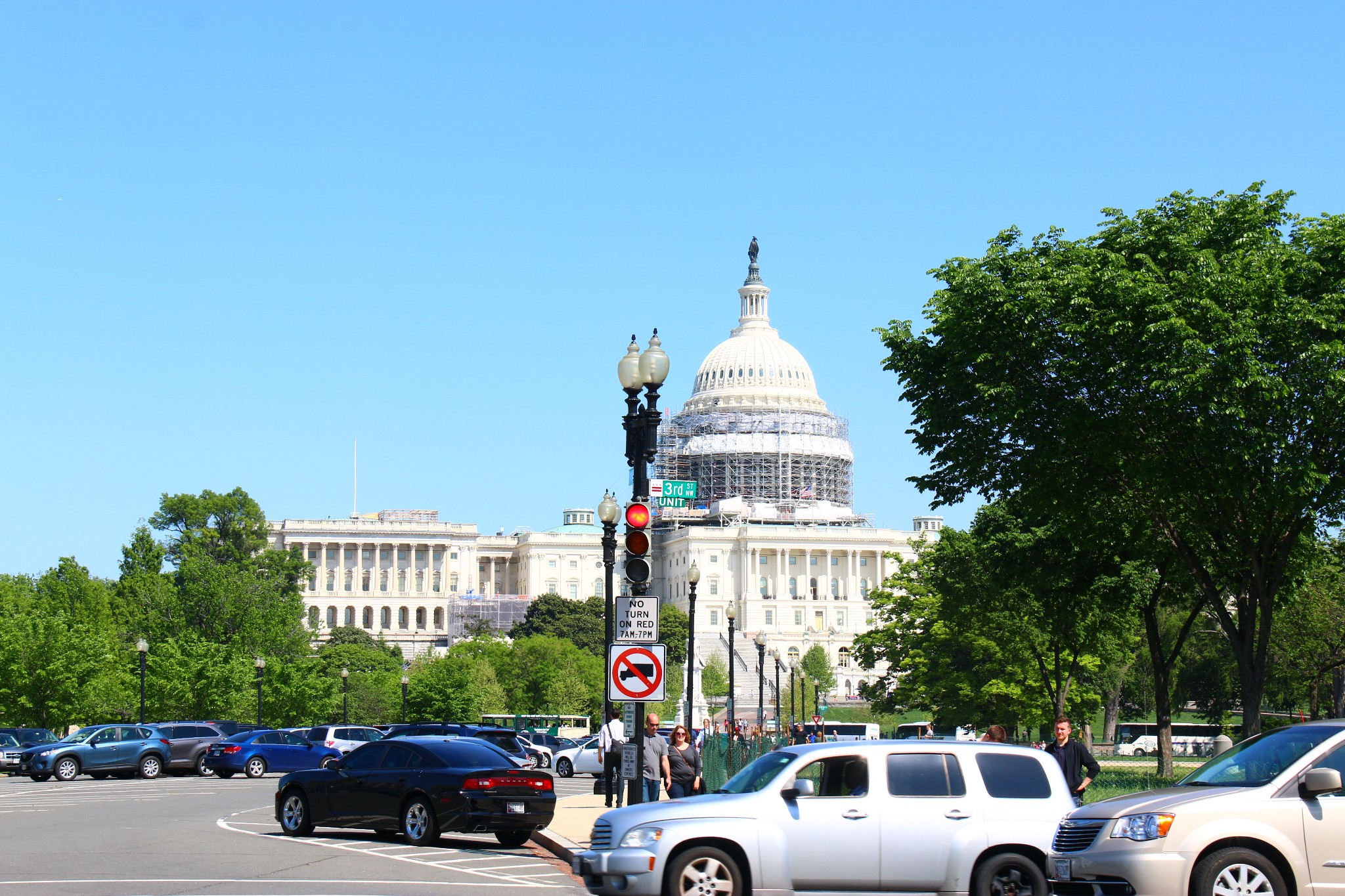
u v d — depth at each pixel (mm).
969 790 23375
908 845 22953
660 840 22656
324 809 37625
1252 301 48656
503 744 71688
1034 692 97812
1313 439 50531
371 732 74938
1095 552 66188
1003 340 52531
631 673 31812
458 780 35781
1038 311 51125
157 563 175125
